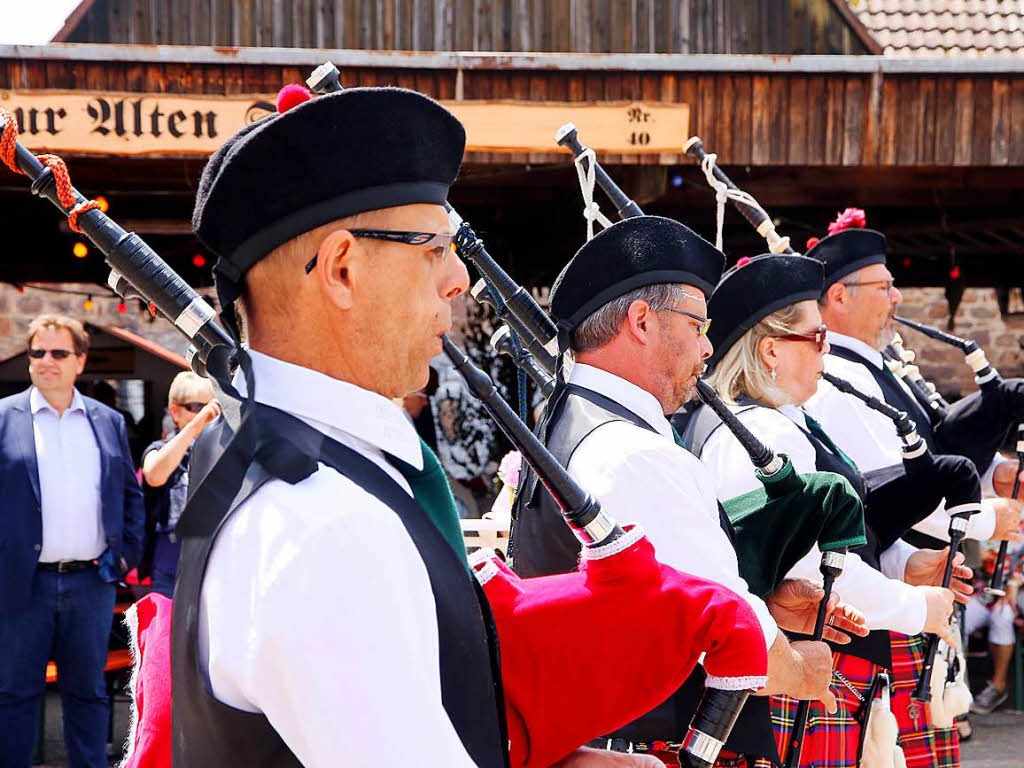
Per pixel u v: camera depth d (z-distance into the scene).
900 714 3.43
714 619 1.65
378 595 1.12
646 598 1.65
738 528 2.54
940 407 4.50
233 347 1.27
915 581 3.60
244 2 12.00
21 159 1.32
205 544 1.19
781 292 3.08
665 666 1.65
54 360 5.37
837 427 3.67
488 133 6.73
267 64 6.56
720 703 1.67
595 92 6.82
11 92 6.44
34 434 5.35
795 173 8.61
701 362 2.45
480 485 8.81
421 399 8.36
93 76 6.49
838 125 7.05
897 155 7.10
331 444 1.25
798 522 2.52
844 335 4.18
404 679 1.11
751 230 11.09
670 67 6.84
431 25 11.95
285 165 1.25
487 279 2.39
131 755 1.53
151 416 9.31
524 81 6.75
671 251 2.40
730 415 2.49
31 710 5.25
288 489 1.17
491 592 1.71
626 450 2.21
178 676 1.24
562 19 12.00
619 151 6.80
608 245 2.40
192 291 1.34
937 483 3.38
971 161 7.13
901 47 13.43
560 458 2.32
